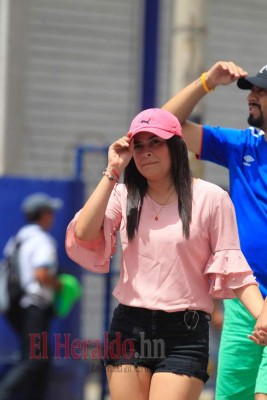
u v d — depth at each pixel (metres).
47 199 31.52
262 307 15.95
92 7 45.06
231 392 18.55
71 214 32.78
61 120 44.56
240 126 46.66
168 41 45.31
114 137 45.41
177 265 16.08
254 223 17.77
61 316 32.09
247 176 18.00
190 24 29.30
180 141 16.30
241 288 16.19
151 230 16.17
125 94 45.53
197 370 16.00
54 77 44.50
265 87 17.62
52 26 44.47
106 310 30.89
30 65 44.09
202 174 27.95
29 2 43.34
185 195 16.16
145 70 31.83
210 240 16.25
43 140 44.25
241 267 16.12
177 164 16.25
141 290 16.17
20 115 39.16
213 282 16.22
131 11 45.59
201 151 18.83
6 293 30.86
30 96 44.09
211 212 16.12
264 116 17.88
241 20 47.00
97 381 37.50
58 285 30.97
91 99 45.09
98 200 16.02
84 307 42.56
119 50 45.47
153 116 16.23
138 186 16.48
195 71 29.27
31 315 30.62
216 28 46.44
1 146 38.75
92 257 16.53
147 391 16.23
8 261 31.08
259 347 18.17
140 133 16.19
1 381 31.31
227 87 46.28
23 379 30.75
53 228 32.62
